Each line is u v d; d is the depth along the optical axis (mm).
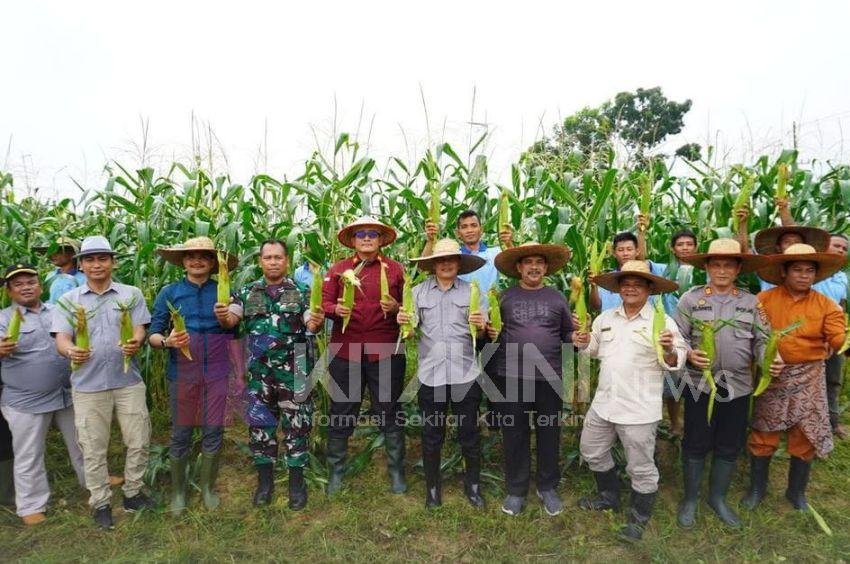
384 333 3584
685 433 3348
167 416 4883
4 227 4824
